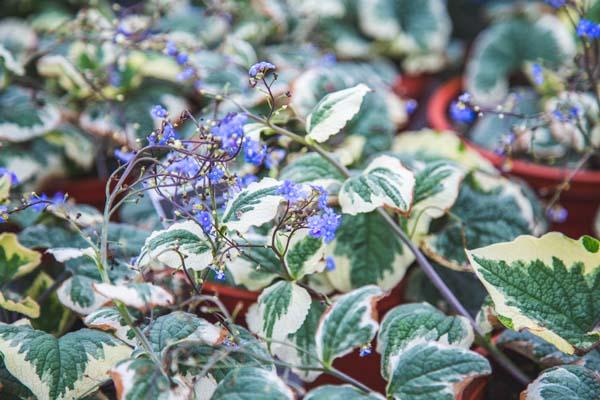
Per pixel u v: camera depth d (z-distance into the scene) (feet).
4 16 4.50
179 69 3.80
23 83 3.88
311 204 2.77
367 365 3.12
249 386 2.52
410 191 2.85
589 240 2.80
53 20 4.33
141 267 2.73
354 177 2.93
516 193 3.31
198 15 4.21
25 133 3.61
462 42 5.36
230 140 2.66
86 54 3.80
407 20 4.83
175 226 2.74
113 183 3.55
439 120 4.19
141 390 2.47
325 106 2.91
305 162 3.13
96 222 3.17
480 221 3.26
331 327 2.68
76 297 3.00
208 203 2.92
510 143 3.50
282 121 3.11
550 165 3.98
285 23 4.33
